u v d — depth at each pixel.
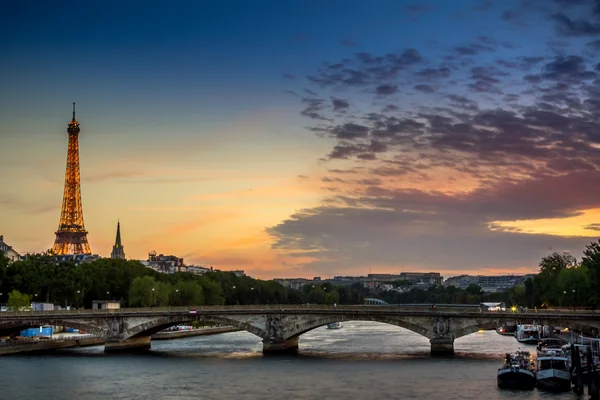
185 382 154.25
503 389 140.88
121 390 144.50
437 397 133.62
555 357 144.12
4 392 142.88
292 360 195.38
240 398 135.25
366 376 160.25
